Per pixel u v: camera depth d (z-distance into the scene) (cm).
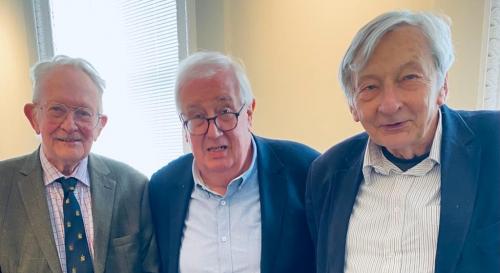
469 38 123
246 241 118
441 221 81
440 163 86
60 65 121
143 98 265
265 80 185
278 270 114
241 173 122
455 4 124
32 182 121
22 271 114
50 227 118
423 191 87
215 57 121
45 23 322
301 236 120
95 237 121
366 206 96
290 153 131
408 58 83
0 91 354
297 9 167
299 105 173
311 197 115
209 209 123
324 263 105
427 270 82
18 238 116
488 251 75
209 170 119
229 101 115
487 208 78
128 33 266
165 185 136
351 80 94
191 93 114
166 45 242
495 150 81
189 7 212
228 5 193
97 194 126
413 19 84
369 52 86
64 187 123
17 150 352
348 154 109
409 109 84
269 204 119
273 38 178
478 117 89
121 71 276
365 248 92
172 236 126
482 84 123
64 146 118
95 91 124
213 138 114
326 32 158
